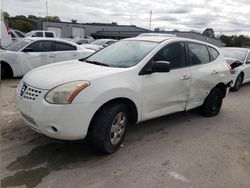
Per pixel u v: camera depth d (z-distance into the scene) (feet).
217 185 10.68
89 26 175.73
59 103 10.71
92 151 12.73
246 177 11.41
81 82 11.18
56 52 31.86
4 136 13.84
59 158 11.95
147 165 11.82
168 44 15.20
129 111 13.44
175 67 15.40
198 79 16.80
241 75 31.24
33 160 11.64
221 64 19.39
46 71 12.72
